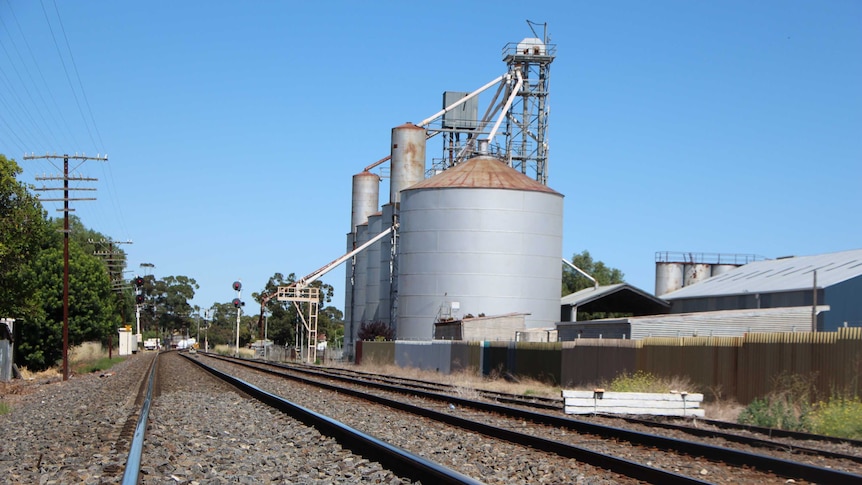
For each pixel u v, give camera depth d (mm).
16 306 57312
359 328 108875
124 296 131625
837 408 26094
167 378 47156
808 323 46531
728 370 35031
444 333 76875
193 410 25500
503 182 81812
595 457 14891
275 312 164750
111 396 34188
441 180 83312
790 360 31516
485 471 13789
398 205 99500
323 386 39719
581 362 46156
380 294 103125
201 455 15562
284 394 33719
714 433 21375
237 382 39000
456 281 80688
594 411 28562
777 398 29484
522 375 53281
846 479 13484
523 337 64875
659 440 17984
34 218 55188
